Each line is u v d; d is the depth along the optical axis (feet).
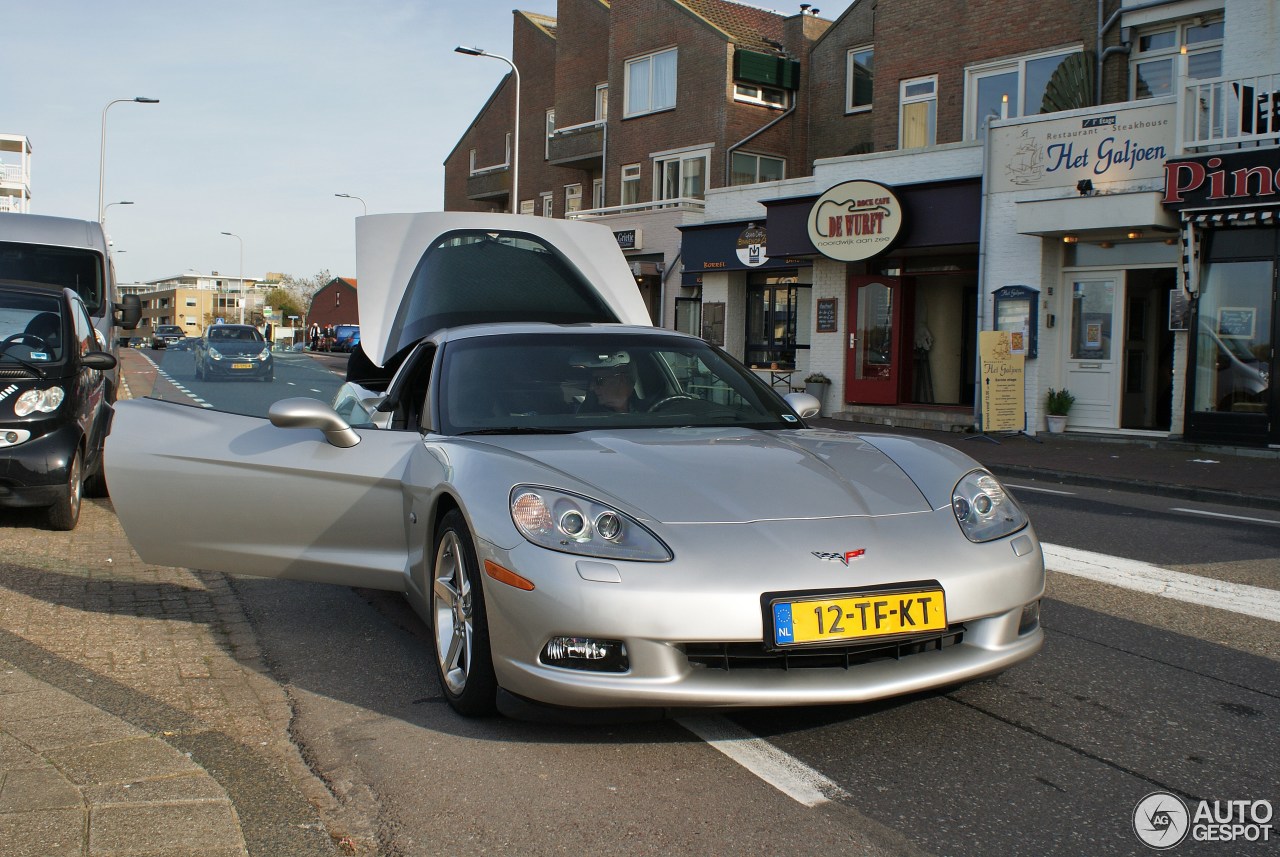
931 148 56.54
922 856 8.50
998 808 9.37
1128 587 18.56
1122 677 13.20
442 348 14.90
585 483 10.88
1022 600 10.81
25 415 22.20
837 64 86.12
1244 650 14.56
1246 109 44.60
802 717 11.57
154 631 15.07
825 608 9.90
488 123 126.82
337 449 13.78
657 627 9.74
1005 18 59.98
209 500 14.19
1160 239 47.70
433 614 12.30
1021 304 51.31
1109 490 35.37
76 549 21.06
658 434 12.94
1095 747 10.83
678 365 15.14
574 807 9.39
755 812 9.29
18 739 10.44
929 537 10.70
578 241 21.59
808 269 66.59
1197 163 43.45
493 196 123.95
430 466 12.51
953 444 47.80
